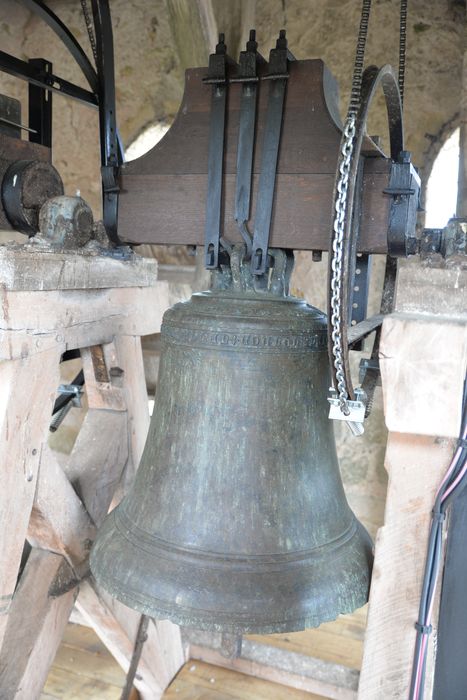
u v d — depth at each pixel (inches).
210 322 38.9
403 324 35.9
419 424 36.7
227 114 40.4
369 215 38.5
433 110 83.5
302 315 39.7
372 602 40.3
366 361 45.1
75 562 54.6
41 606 52.9
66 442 106.8
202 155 42.0
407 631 39.8
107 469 58.7
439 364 35.7
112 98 53.6
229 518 38.6
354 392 34.4
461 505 39.5
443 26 82.1
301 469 40.1
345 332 31.1
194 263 98.3
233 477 39.0
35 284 45.2
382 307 50.8
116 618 61.7
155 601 37.0
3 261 43.0
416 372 36.1
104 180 44.2
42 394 47.9
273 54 38.5
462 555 39.7
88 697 71.0
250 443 39.0
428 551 38.7
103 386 59.8
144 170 43.6
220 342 38.5
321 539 39.9
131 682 64.1
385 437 91.4
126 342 59.4
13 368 44.8
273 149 38.9
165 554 38.5
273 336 38.1
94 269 52.1
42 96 60.3
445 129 83.3
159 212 43.6
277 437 39.2
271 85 39.0
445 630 40.3
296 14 87.9
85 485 56.7
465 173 66.4
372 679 40.7
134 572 38.5
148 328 62.3
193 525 38.9
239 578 37.0
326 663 72.7
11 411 45.2
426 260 39.6
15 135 56.5
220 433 39.2
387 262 50.5
